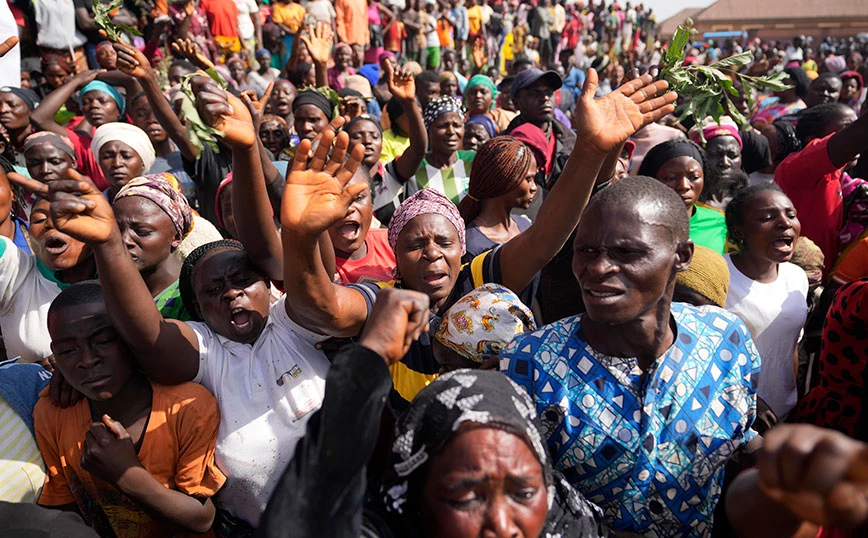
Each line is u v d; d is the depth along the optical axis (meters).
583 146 2.14
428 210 2.59
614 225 1.68
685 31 2.63
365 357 1.30
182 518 2.03
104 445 1.93
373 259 3.40
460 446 1.37
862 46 26.19
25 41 8.02
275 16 11.69
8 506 1.58
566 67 20.00
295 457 1.26
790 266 3.36
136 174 4.56
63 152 4.33
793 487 1.04
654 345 1.77
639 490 1.76
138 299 1.87
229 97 2.10
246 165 2.11
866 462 0.98
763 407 2.30
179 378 2.07
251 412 2.09
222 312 2.15
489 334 2.12
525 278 2.44
